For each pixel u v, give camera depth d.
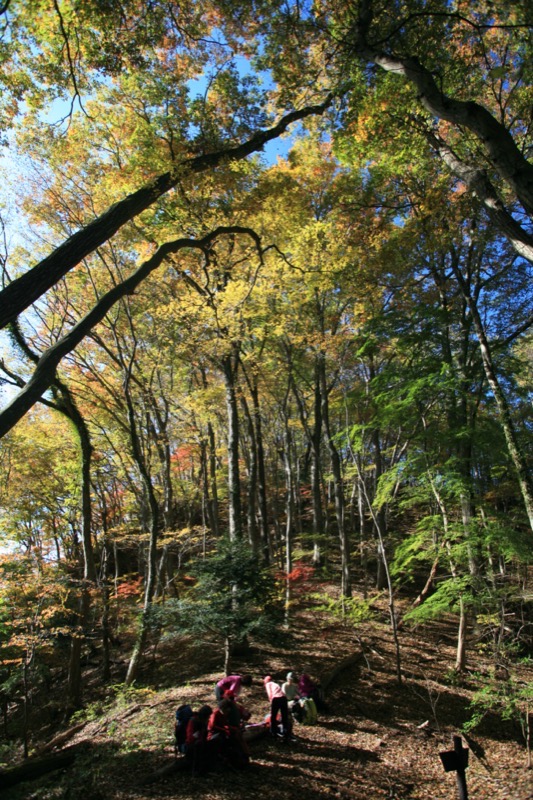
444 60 7.33
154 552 13.22
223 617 10.16
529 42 6.89
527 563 10.62
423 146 9.14
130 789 7.03
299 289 15.27
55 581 12.94
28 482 17.97
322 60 8.66
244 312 13.93
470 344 15.17
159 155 9.08
